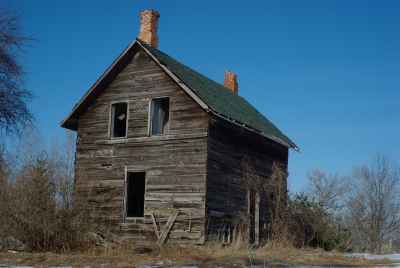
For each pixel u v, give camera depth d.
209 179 18.92
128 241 19.00
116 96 21.47
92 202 20.73
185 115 19.62
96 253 16.72
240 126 20.14
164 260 15.04
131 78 21.23
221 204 19.45
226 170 20.06
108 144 21.14
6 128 19.20
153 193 19.61
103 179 20.88
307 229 26.03
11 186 17.12
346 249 26.70
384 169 40.34
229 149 20.44
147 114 20.50
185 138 19.44
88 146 21.64
